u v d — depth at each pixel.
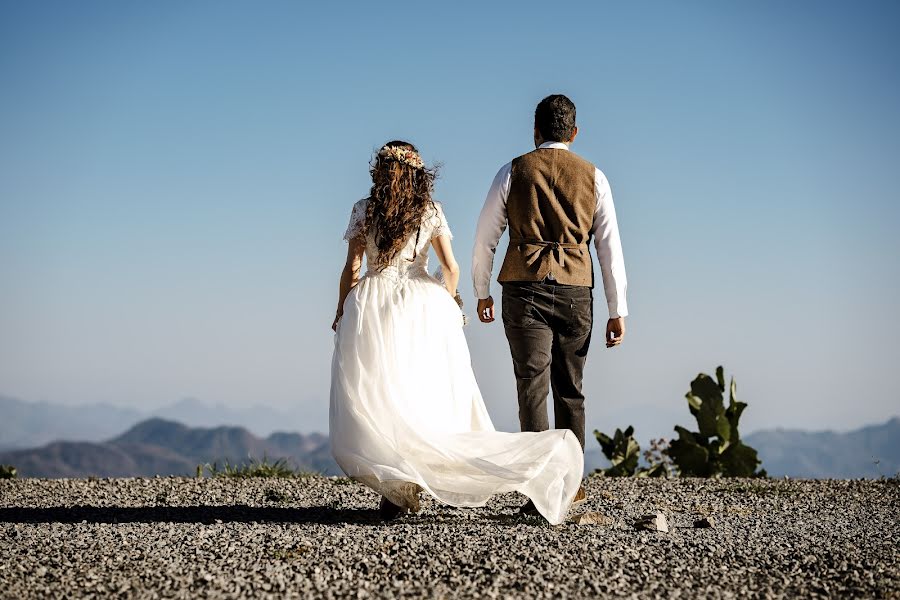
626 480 7.47
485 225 5.26
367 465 4.57
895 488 6.92
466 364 5.01
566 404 5.27
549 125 5.25
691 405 8.73
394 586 3.40
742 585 3.50
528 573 3.56
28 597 3.26
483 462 4.54
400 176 4.89
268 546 4.00
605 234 5.22
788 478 7.86
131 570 3.62
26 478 7.57
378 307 4.83
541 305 5.09
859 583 3.56
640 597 3.31
